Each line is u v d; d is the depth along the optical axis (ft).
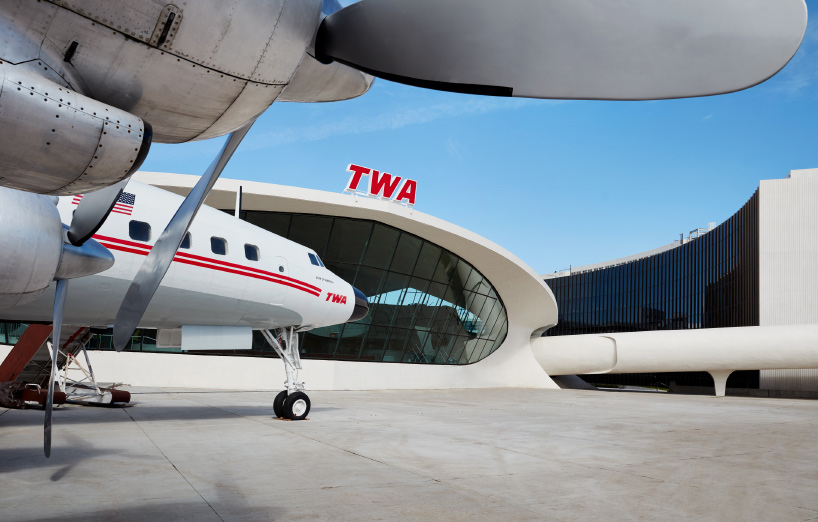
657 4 11.41
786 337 112.88
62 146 9.88
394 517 17.95
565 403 81.76
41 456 27.17
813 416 65.41
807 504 21.25
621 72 12.01
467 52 12.32
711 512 19.70
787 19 10.95
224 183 92.99
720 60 11.53
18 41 9.68
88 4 9.78
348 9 12.64
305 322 48.21
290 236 104.99
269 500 19.72
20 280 19.04
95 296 35.14
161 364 92.22
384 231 111.34
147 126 10.68
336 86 15.69
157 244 16.70
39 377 53.88
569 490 22.56
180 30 10.43
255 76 11.50
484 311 131.34
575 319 256.52
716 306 178.91
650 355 124.77
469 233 114.62
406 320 116.37
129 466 25.26
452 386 123.95
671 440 40.24
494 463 28.53
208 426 40.86
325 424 44.21
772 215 136.26
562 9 11.79
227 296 41.65
